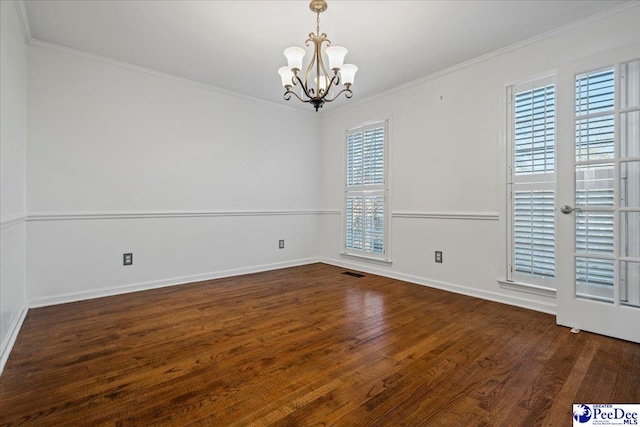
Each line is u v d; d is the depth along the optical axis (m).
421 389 1.58
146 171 3.38
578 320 2.31
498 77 2.94
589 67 2.23
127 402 1.47
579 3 2.23
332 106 4.58
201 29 2.59
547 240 2.66
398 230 3.86
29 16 2.40
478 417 1.38
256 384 1.62
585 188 2.29
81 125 3.00
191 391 1.56
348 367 1.79
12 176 2.17
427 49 2.90
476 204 3.12
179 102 3.60
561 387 1.59
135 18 2.43
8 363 1.82
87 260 3.04
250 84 3.79
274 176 4.47
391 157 3.92
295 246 4.71
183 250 3.65
